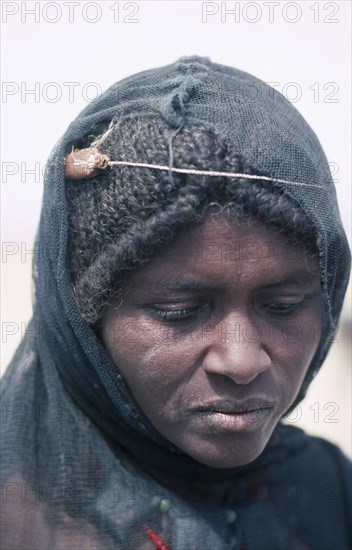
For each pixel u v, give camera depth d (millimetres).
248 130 1125
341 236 1206
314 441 1545
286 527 1417
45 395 1301
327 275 1190
